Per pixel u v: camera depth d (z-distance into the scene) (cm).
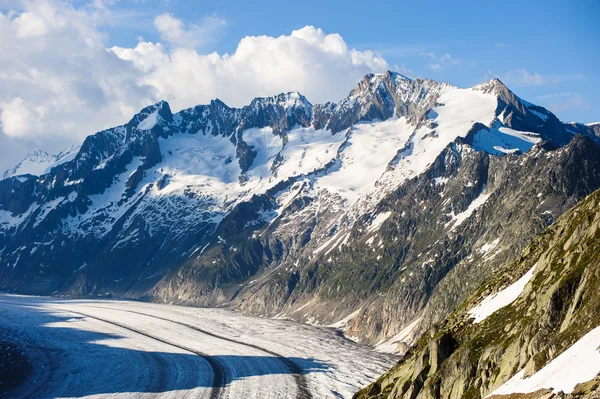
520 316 7731
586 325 6028
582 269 6856
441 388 7881
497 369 7094
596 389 4931
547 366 5938
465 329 8856
